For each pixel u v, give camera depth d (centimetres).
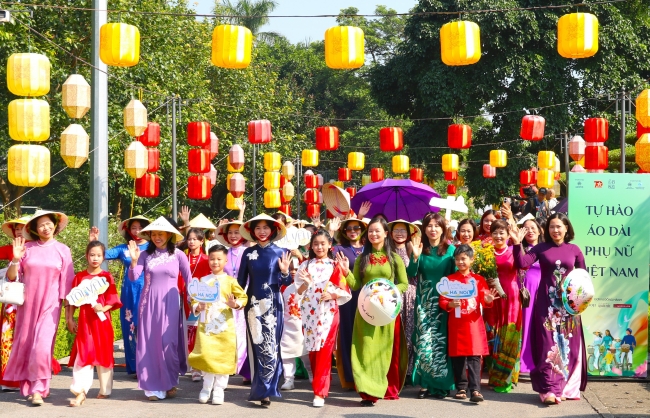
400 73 3234
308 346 845
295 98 5022
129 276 1032
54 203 4641
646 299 977
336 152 4903
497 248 923
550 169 2091
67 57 2197
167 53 2448
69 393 913
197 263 1012
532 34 3017
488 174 2742
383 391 839
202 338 852
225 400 879
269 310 856
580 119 3181
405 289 869
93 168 1239
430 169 3428
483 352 855
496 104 3241
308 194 3014
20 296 849
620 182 984
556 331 859
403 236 934
